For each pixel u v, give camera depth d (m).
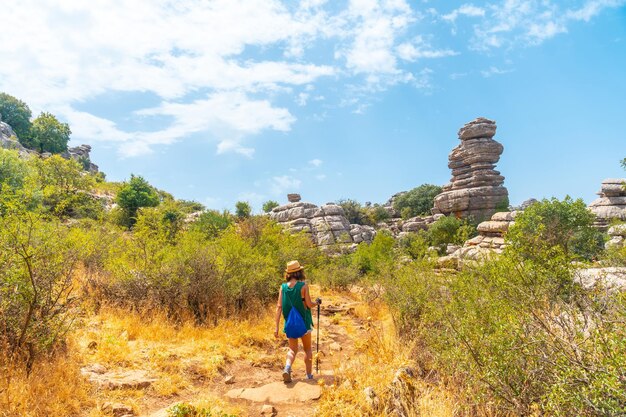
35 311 5.00
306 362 5.83
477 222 50.66
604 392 2.81
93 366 5.24
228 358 6.60
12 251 4.75
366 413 4.27
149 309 8.35
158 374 5.41
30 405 3.84
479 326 4.61
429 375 5.59
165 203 42.44
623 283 4.82
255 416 4.57
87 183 39.75
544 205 20.50
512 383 3.86
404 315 7.35
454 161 57.75
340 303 14.15
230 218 31.34
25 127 77.62
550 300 4.36
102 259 9.96
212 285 9.23
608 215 28.44
